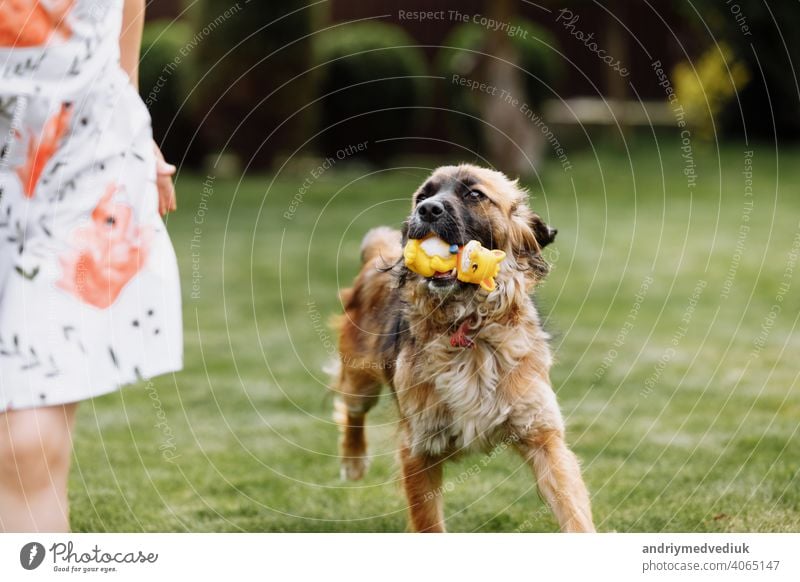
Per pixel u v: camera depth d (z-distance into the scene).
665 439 5.51
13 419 2.74
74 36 2.88
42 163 2.84
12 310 2.76
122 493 4.87
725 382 6.71
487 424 4.13
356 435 5.38
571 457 4.07
